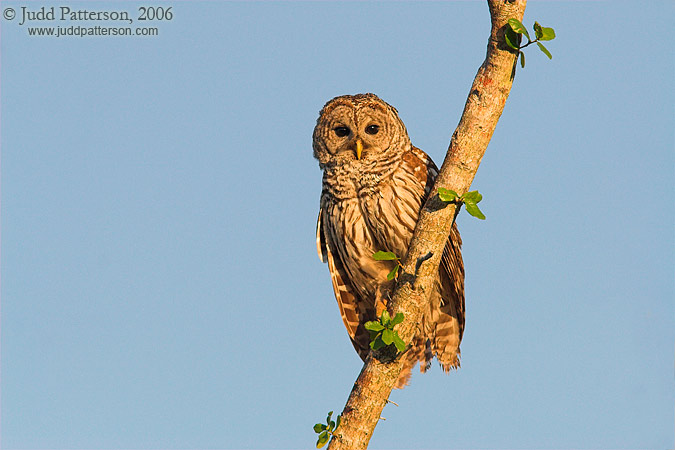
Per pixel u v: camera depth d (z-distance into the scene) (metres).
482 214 7.69
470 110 7.93
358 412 8.22
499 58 7.79
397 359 8.22
